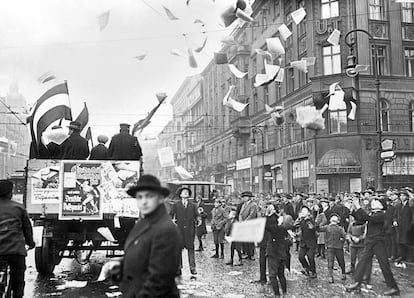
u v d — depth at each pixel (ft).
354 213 27.12
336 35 35.45
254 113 135.85
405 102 90.94
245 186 140.36
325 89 89.04
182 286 27.48
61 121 29.43
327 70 93.86
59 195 25.63
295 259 40.83
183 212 31.65
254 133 130.00
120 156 29.19
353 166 86.22
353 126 88.17
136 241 10.51
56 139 26.05
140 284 10.22
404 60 93.40
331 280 29.27
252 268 35.70
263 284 28.45
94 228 27.61
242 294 25.31
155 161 64.39
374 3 93.56
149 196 10.74
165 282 9.96
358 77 86.63
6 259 17.94
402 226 38.06
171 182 72.64
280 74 26.73
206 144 193.16
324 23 94.07
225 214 42.70
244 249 41.16
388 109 90.07
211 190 86.12
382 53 92.89
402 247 38.73
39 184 25.59
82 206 25.70
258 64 130.82
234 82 149.18
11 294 19.51
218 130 173.17
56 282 27.84
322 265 37.37
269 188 119.85
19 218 18.63
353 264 32.07
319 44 94.48
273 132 116.98
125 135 29.76
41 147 29.17
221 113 168.04
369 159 86.69
